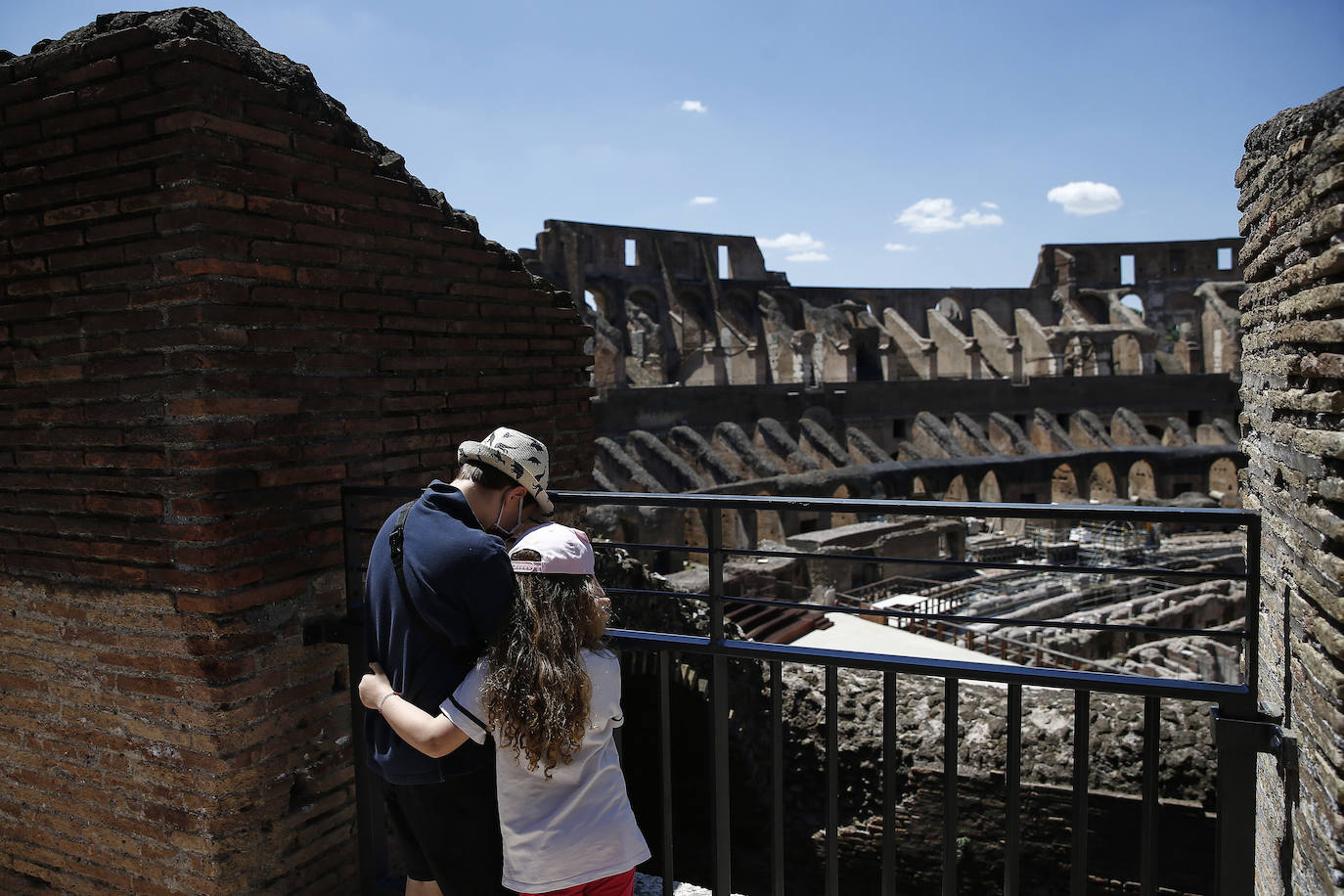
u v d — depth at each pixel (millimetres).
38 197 4352
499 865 3092
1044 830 9344
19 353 4512
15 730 4812
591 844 2826
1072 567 3377
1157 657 17484
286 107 4398
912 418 40844
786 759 10117
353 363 4855
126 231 4105
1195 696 3092
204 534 4035
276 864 4410
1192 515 3088
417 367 5363
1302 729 4203
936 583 22859
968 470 36094
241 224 4113
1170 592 22719
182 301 4004
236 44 4246
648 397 33688
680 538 27641
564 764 2803
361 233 4879
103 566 4367
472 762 3018
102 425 4297
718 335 46219
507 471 3117
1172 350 54812
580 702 2686
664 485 29234
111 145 4129
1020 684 3381
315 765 4586
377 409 5043
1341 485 3445
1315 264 3762
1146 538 30219
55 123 4266
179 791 4281
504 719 2648
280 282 4363
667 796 4012
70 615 4516
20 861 4898
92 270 4250
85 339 4297
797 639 14289
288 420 4422
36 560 4586
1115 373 50312
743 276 49781
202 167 3945
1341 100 3672
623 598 10234
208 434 4000
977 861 9562
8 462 4633
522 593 2754
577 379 7172
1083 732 3324
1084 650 18797
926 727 9922
